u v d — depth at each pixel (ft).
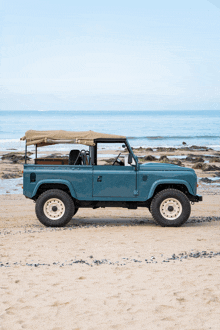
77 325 14.08
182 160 106.83
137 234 29.63
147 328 13.80
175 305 15.69
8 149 130.11
